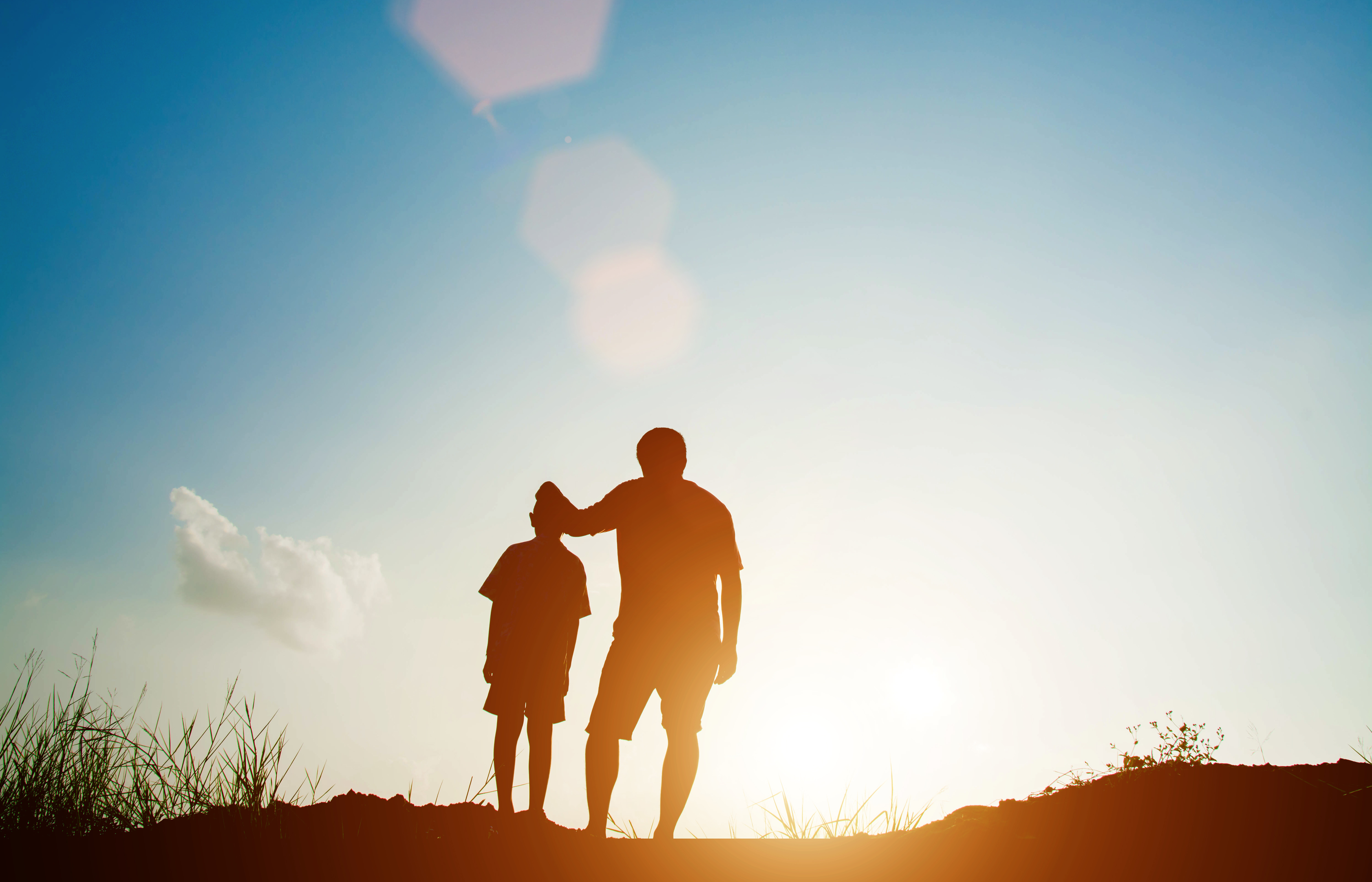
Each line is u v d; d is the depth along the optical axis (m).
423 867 3.78
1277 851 3.36
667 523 4.77
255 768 4.29
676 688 4.59
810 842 4.25
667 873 3.79
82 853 3.84
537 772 4.89
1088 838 3.68
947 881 3.53
